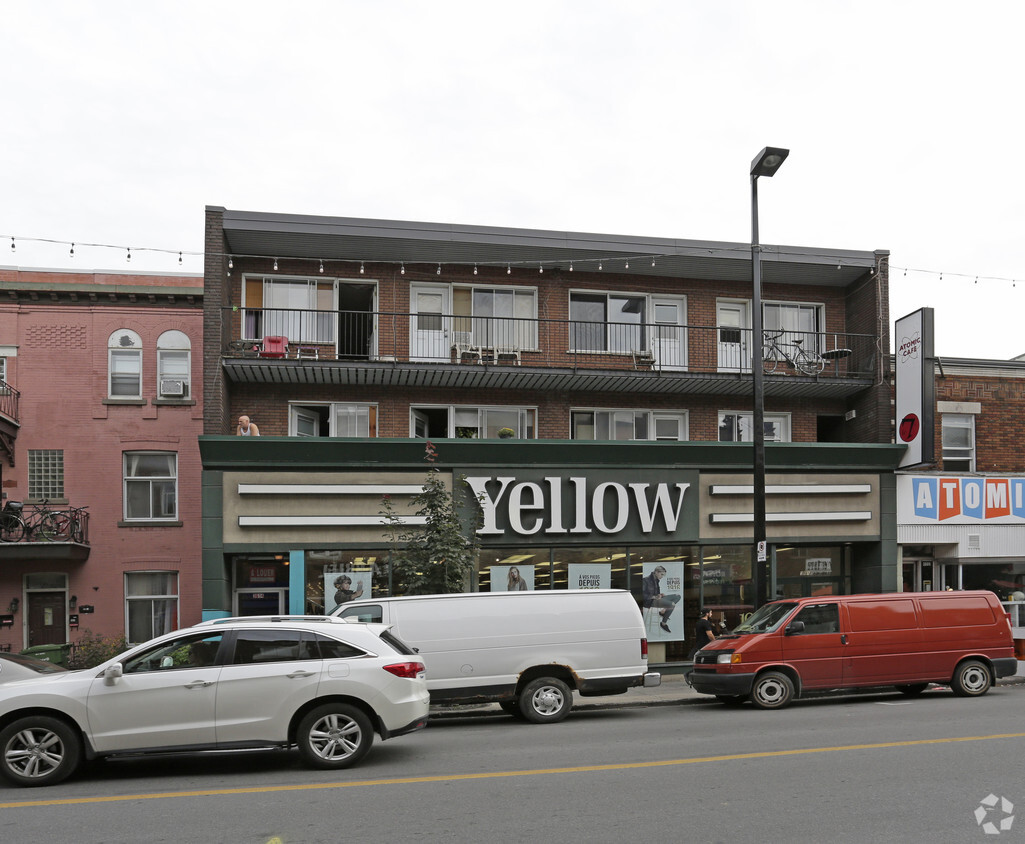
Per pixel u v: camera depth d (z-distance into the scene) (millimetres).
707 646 15453
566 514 20094
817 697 16328
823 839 6508
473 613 13648
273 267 20812
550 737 11703
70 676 9398
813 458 21281
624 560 20406
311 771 9414
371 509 19266
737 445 20734
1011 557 22484
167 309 21859
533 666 13602
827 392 22812
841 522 21469
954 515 22094
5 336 21344
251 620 10039
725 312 23047
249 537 18859
